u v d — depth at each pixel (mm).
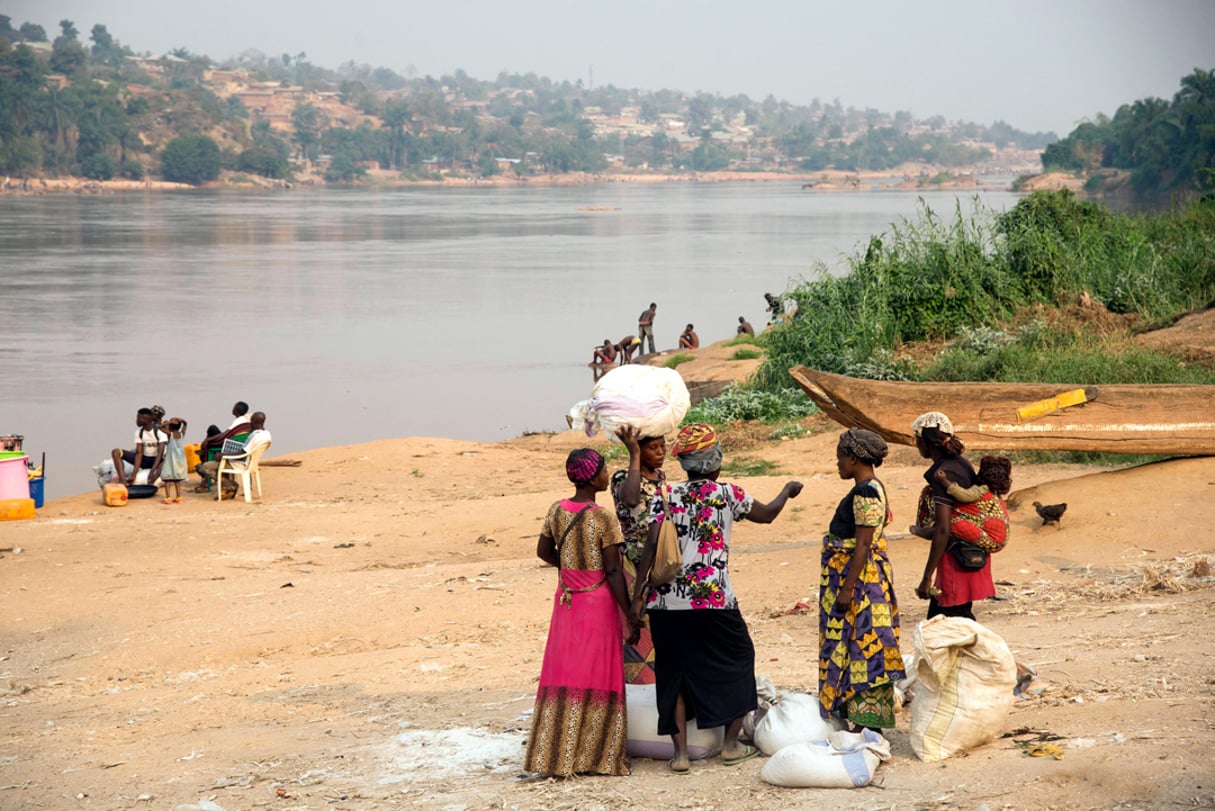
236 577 19875
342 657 14609
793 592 15984
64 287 89375
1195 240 40406
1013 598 14266
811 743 8703
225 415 45062
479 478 29641
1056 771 7844
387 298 84750
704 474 9070
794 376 18031
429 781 9375
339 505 26516
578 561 9258
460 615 16031
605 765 9156
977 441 17969
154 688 13938
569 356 60219
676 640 9047
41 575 20156
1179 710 8797
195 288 90000
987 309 36906
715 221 195125
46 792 10062
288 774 9859
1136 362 27812
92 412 44938
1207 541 15430
